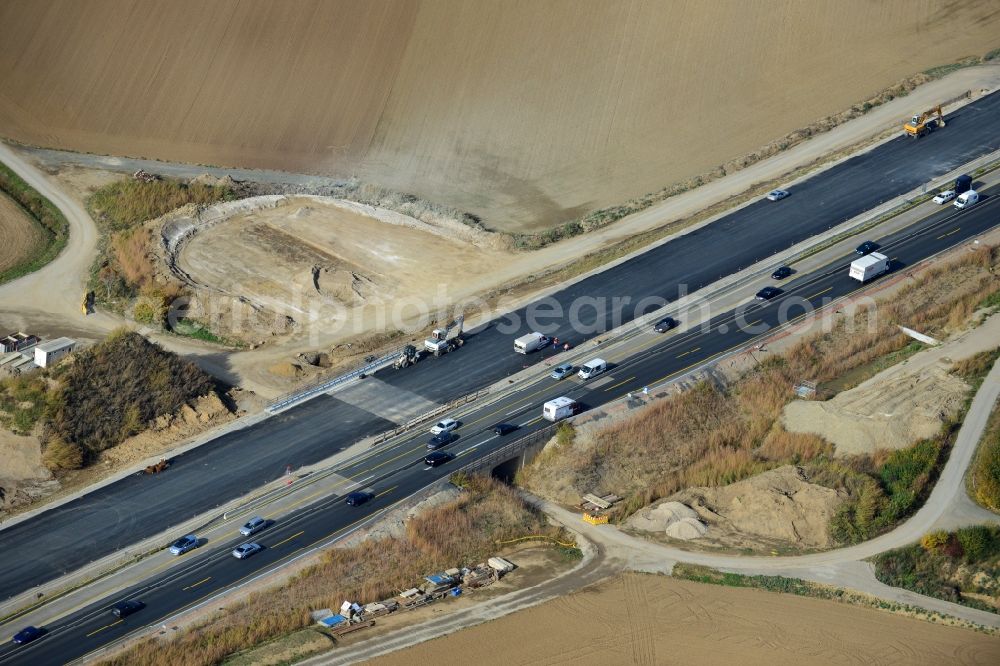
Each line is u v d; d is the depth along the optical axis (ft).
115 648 296.30
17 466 360.48
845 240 450.71
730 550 327.26
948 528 327.88
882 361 393.09
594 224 484.33
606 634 298.35
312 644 294.46
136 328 430.61
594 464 357.00
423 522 333.83
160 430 377.50
